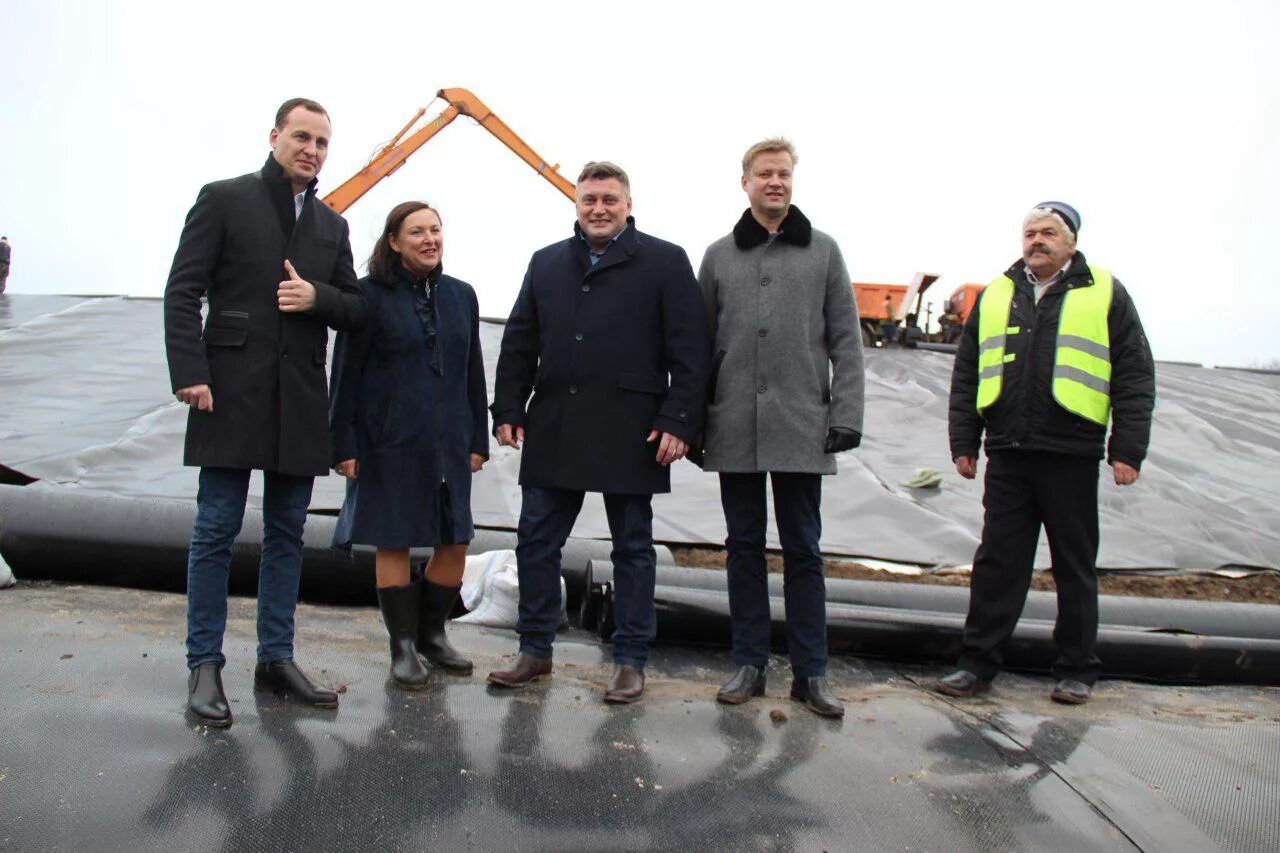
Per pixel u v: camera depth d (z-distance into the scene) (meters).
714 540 6.19
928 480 7.14
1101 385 4.07
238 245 3.24
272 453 3.23
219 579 3.20
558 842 2.55
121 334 9.88
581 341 3.70
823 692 3.63
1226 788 3.14
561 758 3.03
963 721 3.64
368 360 3.63
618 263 3.73
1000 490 4.16
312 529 4.84
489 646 4.28
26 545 4.71
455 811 2.65
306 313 3.30
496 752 3.03
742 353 3.78
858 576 5.64
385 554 3.62
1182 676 4.41
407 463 3.58
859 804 2.88
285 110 3.33
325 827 2.52
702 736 3.30
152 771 2.70
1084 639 4.08
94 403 7.80
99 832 2.40
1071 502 4.07
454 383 3.73
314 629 4.28
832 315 3.83
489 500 6.51
